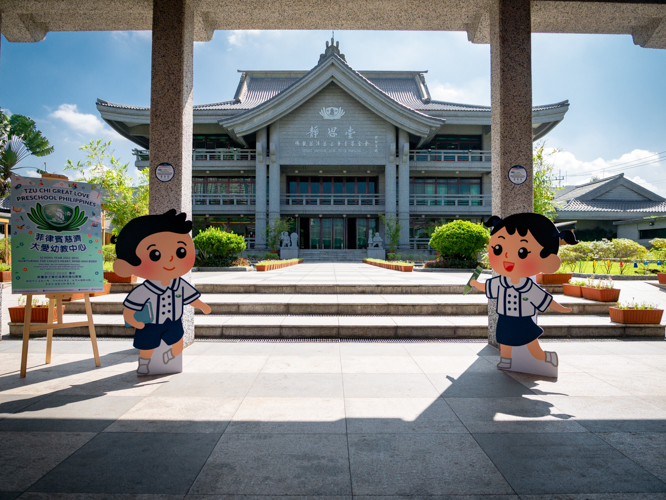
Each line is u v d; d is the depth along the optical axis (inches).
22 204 176.2
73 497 84.4
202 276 465.7
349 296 331.6
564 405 135.1
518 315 169.9
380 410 130.7
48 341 184.5
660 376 166.4
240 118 1107.9
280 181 1237.1
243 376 165.5
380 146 1171.3
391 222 1148.5
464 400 139.6
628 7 215.2
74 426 118.0
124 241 164.9
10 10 225.1
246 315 279.6
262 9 223.6
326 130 1171.3
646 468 96.5
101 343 225.5
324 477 92.1
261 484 89.1
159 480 90.5
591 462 99.0
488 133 1269.7
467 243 593.6
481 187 1274.6
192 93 221.1
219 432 114.5
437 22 241.0
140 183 577.0
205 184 1254.9
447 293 351.3
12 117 1139.3
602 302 291.7
